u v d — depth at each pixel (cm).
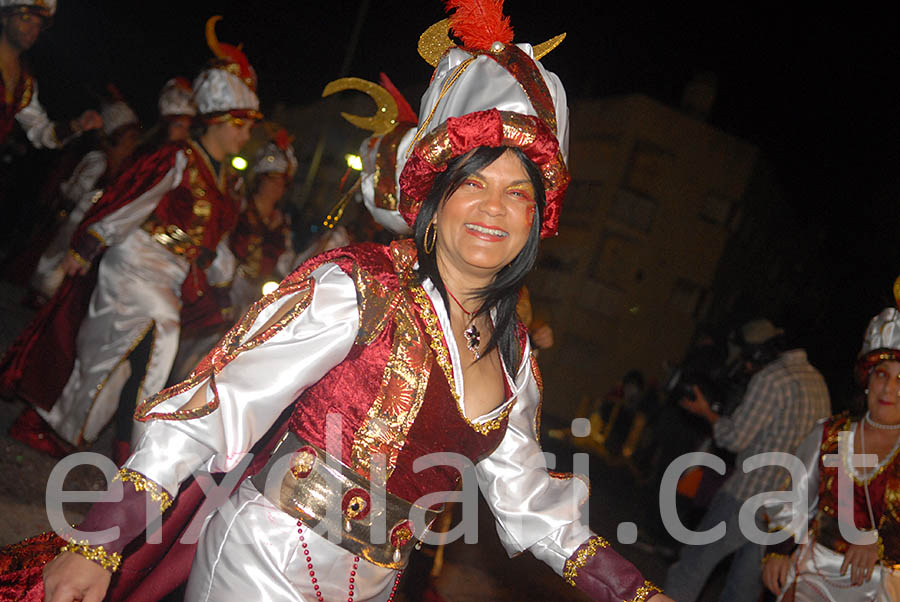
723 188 2559
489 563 579
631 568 217
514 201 194
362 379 187
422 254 196
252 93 512
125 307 495
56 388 493
